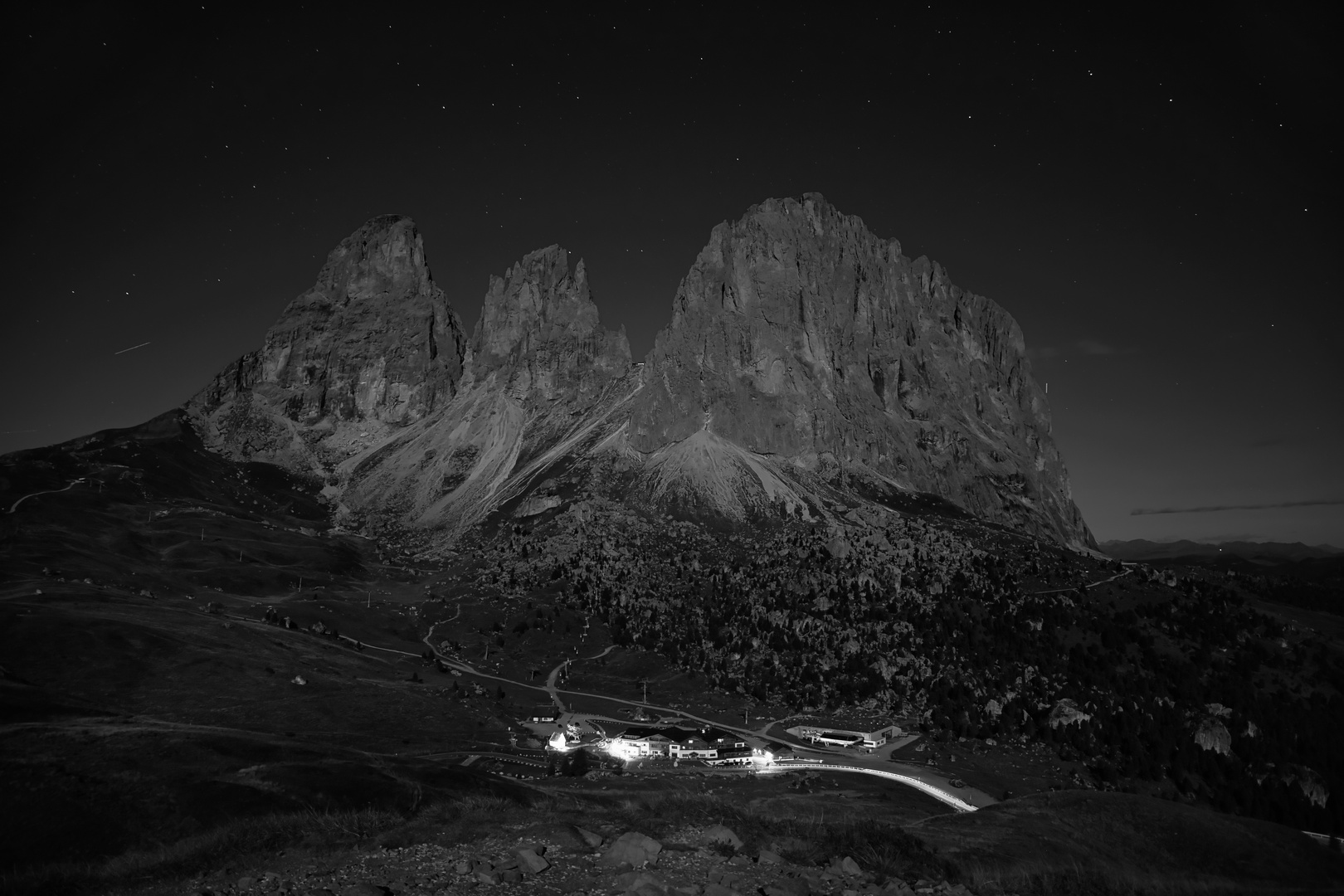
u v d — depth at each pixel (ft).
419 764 330.13
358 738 535.60
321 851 128.16
